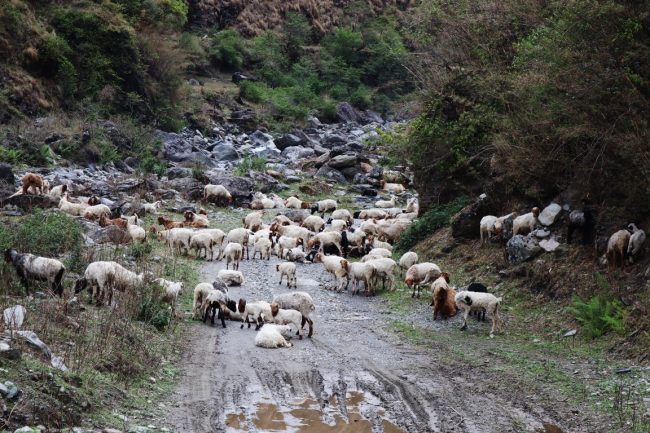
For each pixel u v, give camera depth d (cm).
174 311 1456
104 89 4541
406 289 1820
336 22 8981
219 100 6034
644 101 1495
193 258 2100
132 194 3034
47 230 1731
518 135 1825
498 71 2083
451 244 2022
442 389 1077
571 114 1616
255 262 2141
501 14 2245
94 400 875
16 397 777
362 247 2252
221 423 905
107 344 1069
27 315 1105
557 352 1278
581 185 1677
